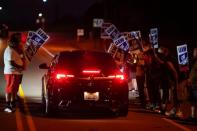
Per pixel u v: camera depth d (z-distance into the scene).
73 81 18.98
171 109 20.02
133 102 24.67
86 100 18.95
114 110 20.94
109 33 39.94
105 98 19.06
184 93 19.97
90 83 19.00
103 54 19.94
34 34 31.64
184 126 17.73
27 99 24.67
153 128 17.14
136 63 22.92
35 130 16.34
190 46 50.16
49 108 19.20
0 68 39.00
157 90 21.48
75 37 91.38
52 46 67.38
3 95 26.03
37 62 44.09
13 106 20.39
